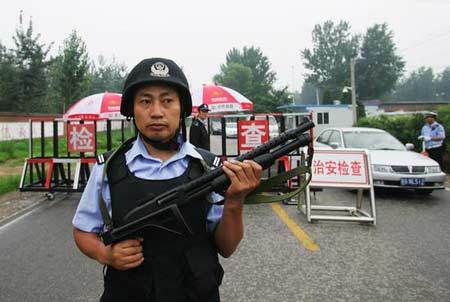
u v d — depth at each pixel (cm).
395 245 448
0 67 2859
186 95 141
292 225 538
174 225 125
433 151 938
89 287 344
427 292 326
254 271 374
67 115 806
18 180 886
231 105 903
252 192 140
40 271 380
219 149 1426
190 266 126
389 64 5678
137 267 127
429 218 576
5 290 338
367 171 566
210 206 141
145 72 134
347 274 365
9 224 558
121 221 129
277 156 127
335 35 5972
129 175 133
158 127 134
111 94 845
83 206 139
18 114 2111
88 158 736
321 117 2814
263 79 7444
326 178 566
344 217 540
